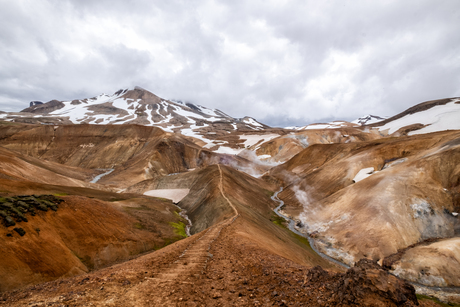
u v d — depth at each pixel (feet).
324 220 154.81
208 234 76.84
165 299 28.73
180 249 58.39
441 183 134.82
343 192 169.68
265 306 27.09
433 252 97.81
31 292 31.94
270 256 51.90
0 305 25.91
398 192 135.23
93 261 76.84
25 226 67.21
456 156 139.23
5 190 104.12
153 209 151.53
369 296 24.43
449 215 121.08
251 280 36.40
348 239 125.29
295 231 157.79
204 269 41.81
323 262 110.93
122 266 45.70
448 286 87.10
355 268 27.76
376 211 130.11
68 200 93.97
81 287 31.50
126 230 101.35
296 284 32.48
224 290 32.48
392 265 99.55
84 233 82.58
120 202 141.79
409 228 118.62
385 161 190.39
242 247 59.88
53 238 71.56
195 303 28.07
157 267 42.68
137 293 29.94
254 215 139.33
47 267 62.54
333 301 25.44
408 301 25.04
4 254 56.70
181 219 157.58
